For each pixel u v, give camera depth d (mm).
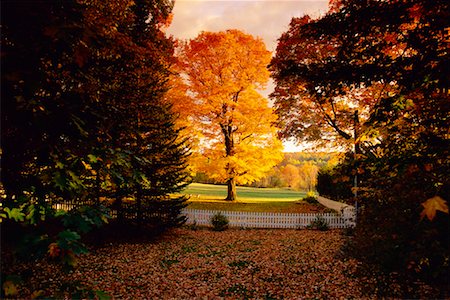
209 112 24297
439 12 4820
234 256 11234
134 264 10047
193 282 8422
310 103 17375
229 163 23922
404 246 4566
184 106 22594
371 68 5617
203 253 11758
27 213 3434
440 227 4086
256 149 24656
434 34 5133
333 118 17500
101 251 11453
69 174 3691
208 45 23344
